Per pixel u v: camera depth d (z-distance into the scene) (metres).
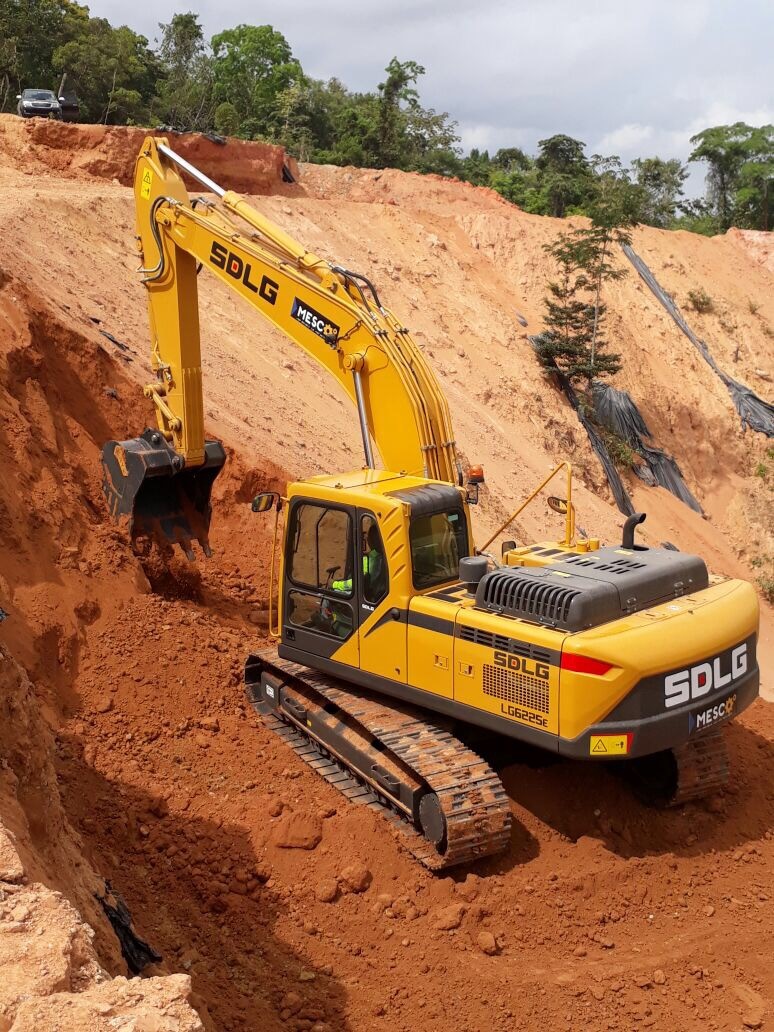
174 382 11.42
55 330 13.30
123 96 45.28
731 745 10.17
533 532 22.91
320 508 9.20
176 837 8.29
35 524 10.78
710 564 30.59
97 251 19.77
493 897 7.76
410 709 8.95
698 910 7.88
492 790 7.86
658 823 8.76
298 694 9.84
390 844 8.23
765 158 65.44
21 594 10.11
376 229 32.81
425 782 8.12
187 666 10.45
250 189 31.61
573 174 61.81
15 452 11.26
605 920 7.70
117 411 13.59
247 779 9.22
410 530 8.59
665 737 7.72
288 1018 6.55
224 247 10.58
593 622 7.75
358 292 9.94
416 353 9.58
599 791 8.96
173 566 11.95
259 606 12.73
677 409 35.16
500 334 31.62
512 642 7.86
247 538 13.75
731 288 42.22
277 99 54.41
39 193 20.47
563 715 7.60
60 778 8.58
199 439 11.58
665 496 32.06
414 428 9.48
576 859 8.27
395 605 8.63
